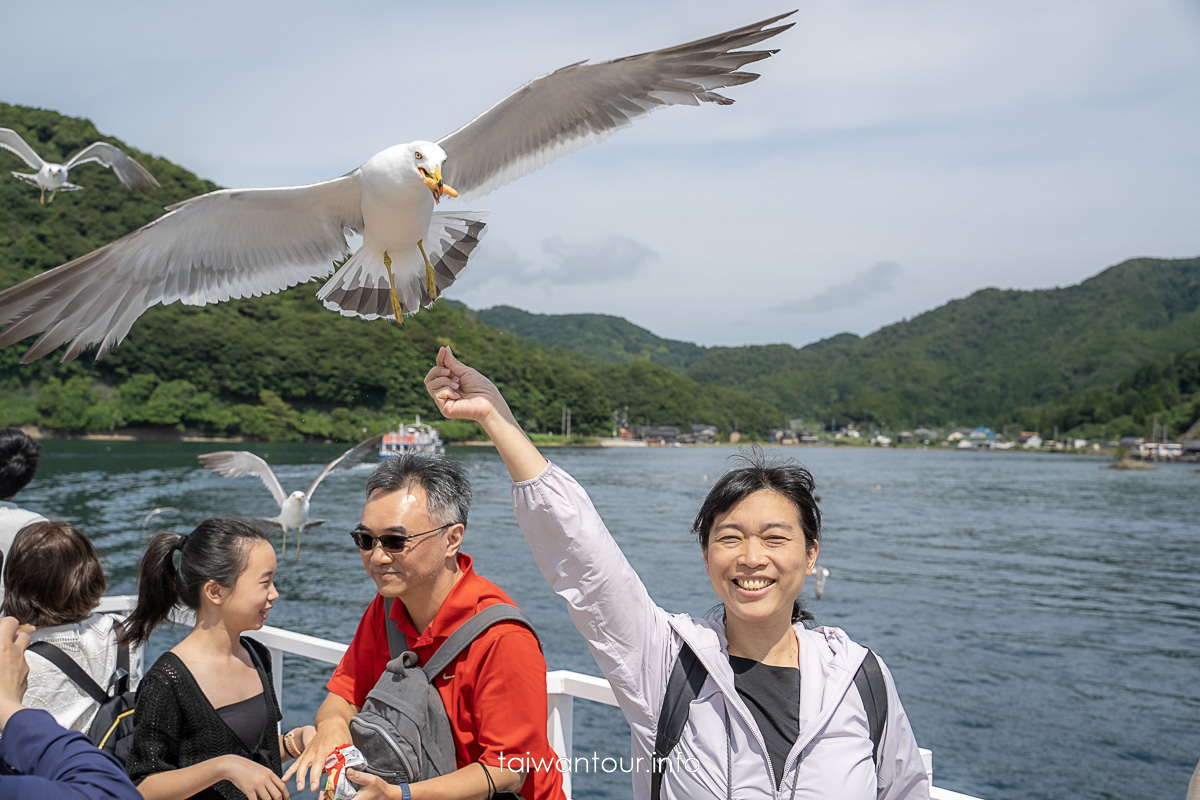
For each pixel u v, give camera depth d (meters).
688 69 3.03
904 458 155.75
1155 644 17.97
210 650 2.82
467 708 2.42
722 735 2.15
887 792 2.20
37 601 2.94
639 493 53.19
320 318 78.31
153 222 3.00
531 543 2.35
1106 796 10.23
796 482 2.28
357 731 2.36
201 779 2.52
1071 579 26.30
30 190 65.88
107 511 32.97
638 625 2.28
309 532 30.92
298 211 3.35
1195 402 177.75
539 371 132.38
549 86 3.23
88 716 3.00
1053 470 112.31
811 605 21.16
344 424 69.38
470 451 71.06
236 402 71.12
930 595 22.86
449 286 3.60
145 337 69.31
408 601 2.52
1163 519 47.50
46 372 68.12
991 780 10.68
